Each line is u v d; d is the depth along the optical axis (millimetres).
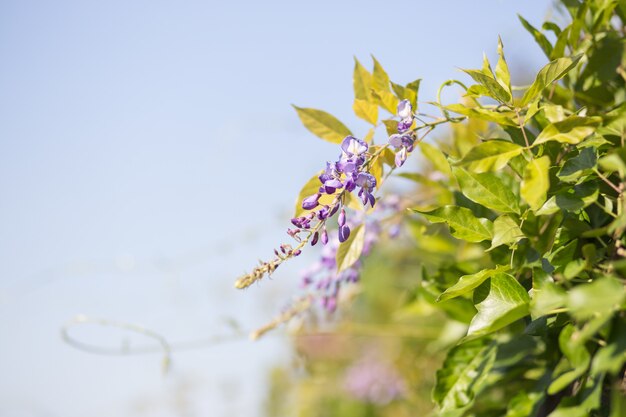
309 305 924
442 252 939
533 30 742
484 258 817
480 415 715
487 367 692
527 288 675
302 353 1315
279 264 652
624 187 595
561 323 621
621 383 588
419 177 843
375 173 696
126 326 951
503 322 604
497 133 844
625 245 593
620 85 732
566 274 586
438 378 723
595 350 594
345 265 734
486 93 667
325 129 740
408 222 938
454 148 853
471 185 669
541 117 704
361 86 735
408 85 702
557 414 573
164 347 957
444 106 663
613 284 522
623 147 568
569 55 742
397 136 667
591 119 598
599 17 729
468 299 786
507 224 654
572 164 613
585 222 647
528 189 591
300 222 653
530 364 717
